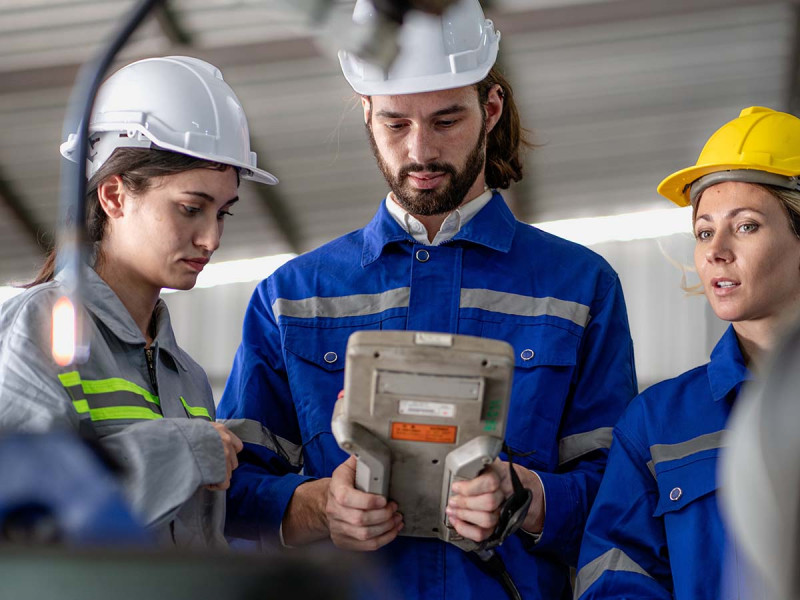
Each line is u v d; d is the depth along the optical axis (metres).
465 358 1.98
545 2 8.43
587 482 2.58
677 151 10.30
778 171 2.52
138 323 2.44
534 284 2.76
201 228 2.41
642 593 2.35
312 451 2.67
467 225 2.79
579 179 10.70
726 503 0.95
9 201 9.41
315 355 2.73
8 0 7.38
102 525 1.22
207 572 0.96
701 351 11.04
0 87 8.09
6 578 0.96
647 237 11.32
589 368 2.71
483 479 2.19
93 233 2.41
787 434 0.86
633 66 9.14
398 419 2.06
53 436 1.26
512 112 2.93
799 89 9.49
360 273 2.81
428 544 2.54
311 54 8.15
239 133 2.55
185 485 2.10
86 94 1.63
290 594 0.96
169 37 7.88
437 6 1.86
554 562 2.64
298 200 10.23
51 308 2.17
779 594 0.86
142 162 2.38
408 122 2.63
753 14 8.66
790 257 2.52
